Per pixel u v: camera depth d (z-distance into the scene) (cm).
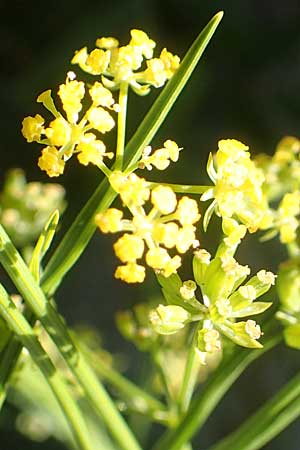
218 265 14
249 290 14
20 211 18
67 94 14
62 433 20
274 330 16
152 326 14
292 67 36
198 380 20
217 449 16
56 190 18
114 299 32
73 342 15
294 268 16
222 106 35
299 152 17
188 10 34
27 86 33
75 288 32
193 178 33
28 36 33
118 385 17
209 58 35
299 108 36
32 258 15
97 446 18
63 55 32
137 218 14
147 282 22
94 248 33
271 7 36
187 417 16
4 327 15
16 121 33
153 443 29
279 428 16
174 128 34
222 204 14
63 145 14
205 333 14
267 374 32
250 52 36
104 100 14
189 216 14
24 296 15
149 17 33
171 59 15
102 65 14
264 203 16
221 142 14
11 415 23
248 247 32
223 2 35
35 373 18
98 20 33
